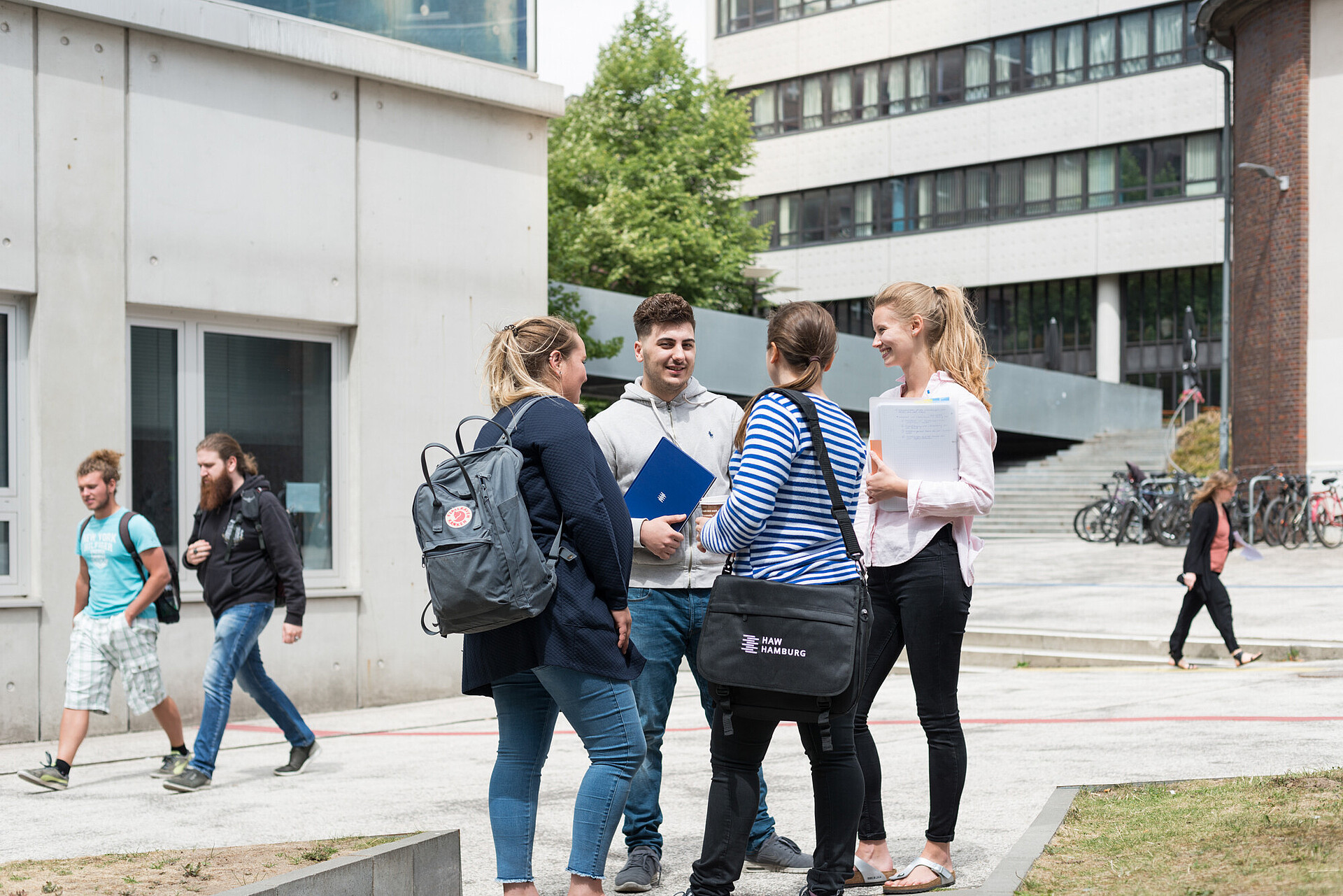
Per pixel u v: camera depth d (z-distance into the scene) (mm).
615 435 4684
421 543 3582
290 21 9211
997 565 20312
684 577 4469
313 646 9422
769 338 4004
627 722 3693
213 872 3941
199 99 8883
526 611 3492
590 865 3643
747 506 3650
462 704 9836
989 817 5082
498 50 10625
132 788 6430
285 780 6594
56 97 8250
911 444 4031
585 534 3602
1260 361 23938
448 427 10203
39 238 8172
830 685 3480
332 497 9719
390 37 9930
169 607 6711
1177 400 40750
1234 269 25031
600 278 33000
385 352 9859
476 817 5535
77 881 3836
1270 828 4055
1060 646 12461
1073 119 41156
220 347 9141
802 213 46844
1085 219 41094
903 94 44500
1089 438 34719
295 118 9375
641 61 35469
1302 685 9000
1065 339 42562
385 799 5992
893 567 4055
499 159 10594
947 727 4047
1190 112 39094
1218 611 11016
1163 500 23531
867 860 4270
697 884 3678
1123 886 3613
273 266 9242
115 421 8469
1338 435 22719
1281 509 21953
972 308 4352
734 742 3682
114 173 8484
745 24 48000
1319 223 22969
